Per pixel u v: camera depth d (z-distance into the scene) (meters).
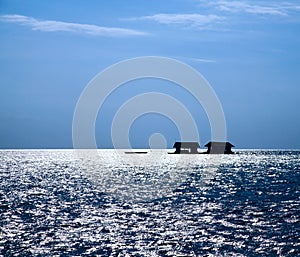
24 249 87.00
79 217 118.94
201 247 87.75
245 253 83.44
